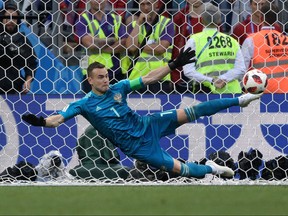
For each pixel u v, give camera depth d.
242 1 38.53
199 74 37.00
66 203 25.88
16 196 27.97
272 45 37.81
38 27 37.72
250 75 31.02
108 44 37.94
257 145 36.75
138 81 31.11
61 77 37.53
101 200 26.59
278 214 23.27
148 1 37.66
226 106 31.14
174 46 37.97
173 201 26.23
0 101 36.66
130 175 34.94
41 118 29.97
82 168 35.00
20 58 37.19
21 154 36.66
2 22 37.19
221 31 39.12
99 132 31.59
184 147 36.62
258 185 32.47
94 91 31.23
